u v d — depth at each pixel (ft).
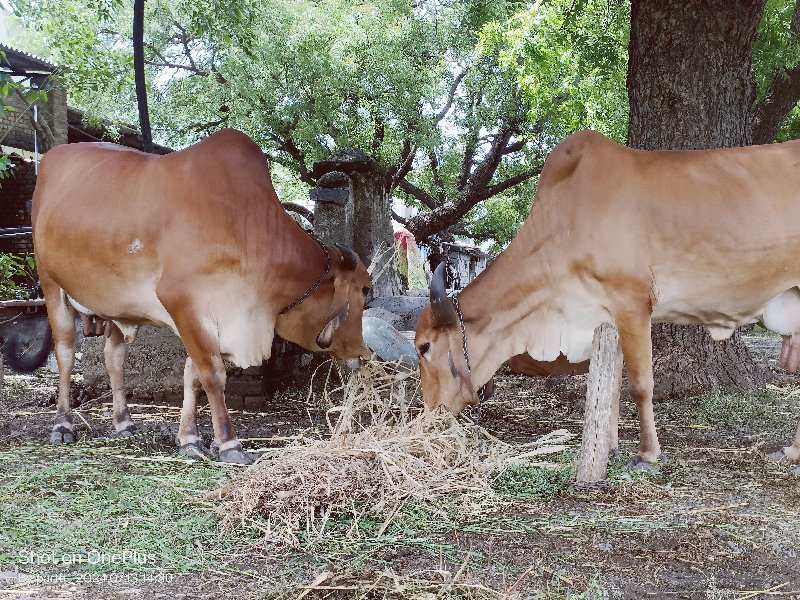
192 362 14.89
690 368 20.20
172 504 11.46
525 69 43.75
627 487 12.35
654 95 20.67
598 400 12.57
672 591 8.55
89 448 15.29
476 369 14.53
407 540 10.07
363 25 47.55
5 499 11.71
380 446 12.08
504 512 11.28
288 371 20.84
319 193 26.22
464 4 51.52
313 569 9.13
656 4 20.40
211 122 55.42
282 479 11.03
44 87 26.94
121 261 14.46
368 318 18.53
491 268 14.48
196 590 8.53
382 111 49.83
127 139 48.67
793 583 8.80
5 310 19.80
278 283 14.48
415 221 59.88
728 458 14.34
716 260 13.17
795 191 13.29
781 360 14.12
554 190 13.91
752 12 20.24
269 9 45.24
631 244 13.11
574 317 13.76
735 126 20.62
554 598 8.30
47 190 16.12
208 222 13.83
